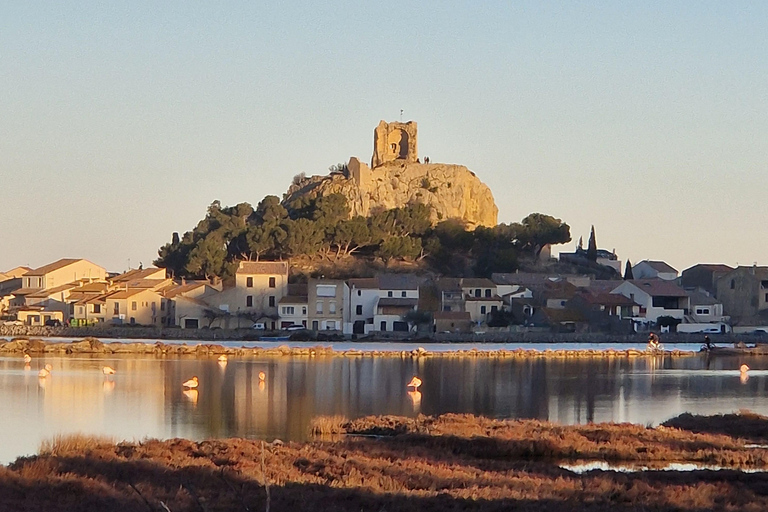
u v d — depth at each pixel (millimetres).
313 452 63969
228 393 107312
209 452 63125
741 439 76625
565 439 72438
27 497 49000
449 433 74688
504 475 58875
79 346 172375
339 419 81438
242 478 55062
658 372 143875
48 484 51594
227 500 49250
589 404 102000
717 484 56219
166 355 168625
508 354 178875
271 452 63469
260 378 119375
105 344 177250
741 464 67875
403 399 104562
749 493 53656
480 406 99125
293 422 85000
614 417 91688
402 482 55500
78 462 58344
